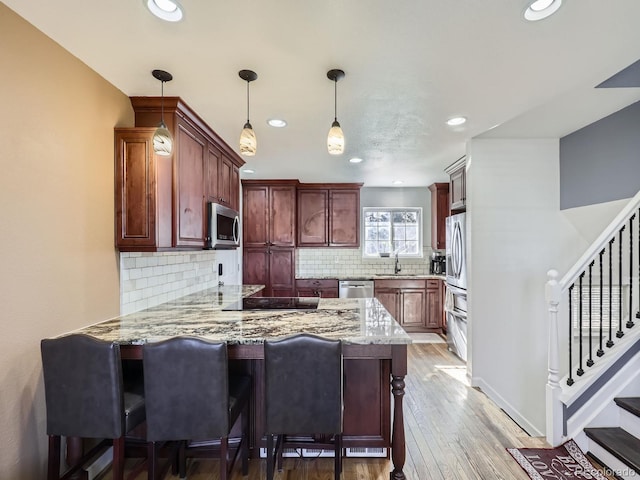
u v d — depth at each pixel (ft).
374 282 16.55
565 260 10.53
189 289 10.27
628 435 6.56
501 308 10.53
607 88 7.23
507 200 10.56
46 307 5.21
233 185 11.47
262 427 6.78
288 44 5.31
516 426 8.04
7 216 4.61
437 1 4.35
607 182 8.91
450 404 9.21
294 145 10.59
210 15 4.62
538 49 5.43
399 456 5.64
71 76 5.64
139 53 5.58
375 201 18.56
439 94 7.06
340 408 5.09
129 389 5.67
